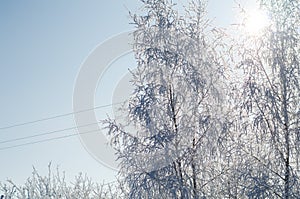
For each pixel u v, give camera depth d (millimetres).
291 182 7504
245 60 8266
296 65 8023
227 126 8164
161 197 7926
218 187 8250
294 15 8297
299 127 7727
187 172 8297
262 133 7914
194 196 7980
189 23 9188
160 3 9133
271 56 8133
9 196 13367
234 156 8172
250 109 7949
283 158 7758
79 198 13078
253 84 7961
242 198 8109
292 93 7953
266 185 7562
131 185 8156
